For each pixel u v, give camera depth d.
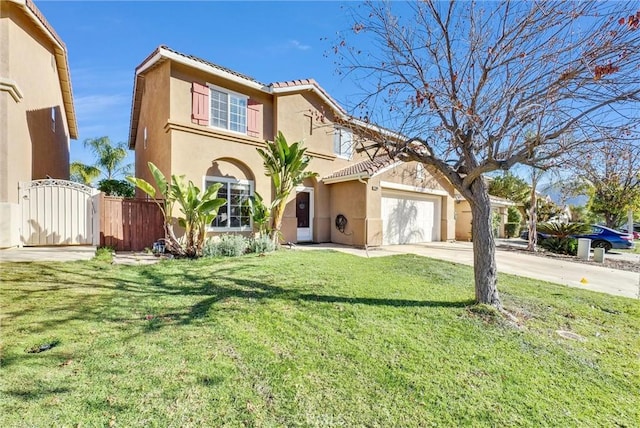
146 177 13.95
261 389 3.14
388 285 6.88
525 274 9.22
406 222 16.20
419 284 7.08
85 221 10.39
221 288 6.44
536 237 16.02
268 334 4.37
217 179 12.69
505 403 3.09
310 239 15.62
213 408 2.83
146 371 3.35
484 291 5.65
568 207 26.92
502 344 4.31
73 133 18.47
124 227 11.16
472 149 5.76
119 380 3.16
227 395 3.02
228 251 10.34
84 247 9.96
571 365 3.86
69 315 4.71
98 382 3.12
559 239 14.71
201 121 12.23
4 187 8.87
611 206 20.72
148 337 4.16
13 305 4.96
